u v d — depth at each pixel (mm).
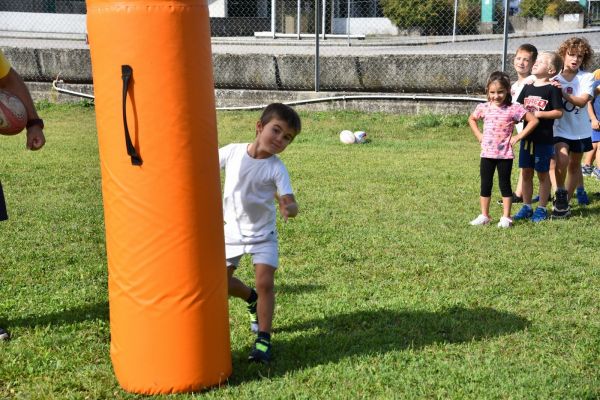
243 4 23828
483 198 6547
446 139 11797
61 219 6543
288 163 9523
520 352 3760
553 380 3441
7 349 3783
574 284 4863
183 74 3062
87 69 14789
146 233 3109
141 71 3027
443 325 4094
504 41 12336
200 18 3104
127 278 3164
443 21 21469
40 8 22688
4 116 3770
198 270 3170
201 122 3131
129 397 3221
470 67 12883
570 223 6617
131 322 3184
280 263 5293
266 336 3615
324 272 5109
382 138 11891
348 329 4070
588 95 6863
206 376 3264
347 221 6527
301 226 6309
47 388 3340
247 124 12750
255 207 3680
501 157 6422
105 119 3135
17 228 6199
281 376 3451
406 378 3436
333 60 13484
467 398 3240
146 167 3078
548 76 6664
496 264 5293
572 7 21875
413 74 13141
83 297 4578
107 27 3045
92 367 3555
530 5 22125
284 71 13758
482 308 4391
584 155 9258
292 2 23641
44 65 14906
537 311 4344
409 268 5199
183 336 3186
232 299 4527
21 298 4535
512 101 7211
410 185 8195
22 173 8609
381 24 23359
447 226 6426
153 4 3000
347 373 3469
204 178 3154
